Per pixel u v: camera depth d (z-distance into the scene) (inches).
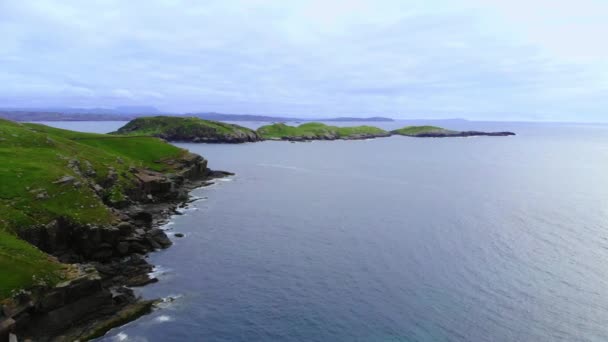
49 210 1996.8
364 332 1481.3
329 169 5816.9
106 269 1895.9
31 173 2278.5
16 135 3157.0
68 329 1408.7
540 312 1628.9
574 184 4709.6
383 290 1802.4
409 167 6156.5
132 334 1432.1
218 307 1641.2
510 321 1561.3
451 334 1476.4
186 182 4215.1
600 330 1509.6
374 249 2320.4
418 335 1465.3
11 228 1768.0
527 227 2775.6
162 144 4815.5
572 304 1692.9
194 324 1512.1
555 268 2049.7
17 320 1296.8
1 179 2126.0
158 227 2699.3
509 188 4384.8
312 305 1667.1
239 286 1833.2
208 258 2161.7
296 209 3292.3
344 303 1685.5
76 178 2402.8
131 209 2652.6
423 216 3078.2
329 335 1460.4
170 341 1405.0
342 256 2208.4
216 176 4896.7
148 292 1749.5
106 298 1549.0
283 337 1444.4
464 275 1963.6
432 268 2044.8
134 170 3408.0
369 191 4131.4
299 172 5472.4
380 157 7632.9
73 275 1525.6
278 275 1953.7
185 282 1860.2
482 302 1701.5
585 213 3206.2
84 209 2135.8
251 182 4601.4
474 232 2650.1
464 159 7455.7
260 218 2997.0
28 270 1460.4
